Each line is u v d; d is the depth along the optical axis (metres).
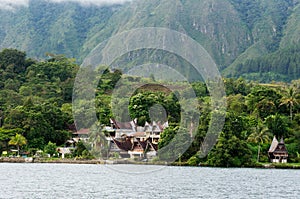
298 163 192.62
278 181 137.50
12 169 159.62
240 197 103.38
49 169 160.25
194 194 105.81
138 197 99.31
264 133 199.50
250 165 179.62
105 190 109.12
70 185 117.75
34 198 95.94
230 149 174.75
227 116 183.38
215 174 150.88
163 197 100.19
